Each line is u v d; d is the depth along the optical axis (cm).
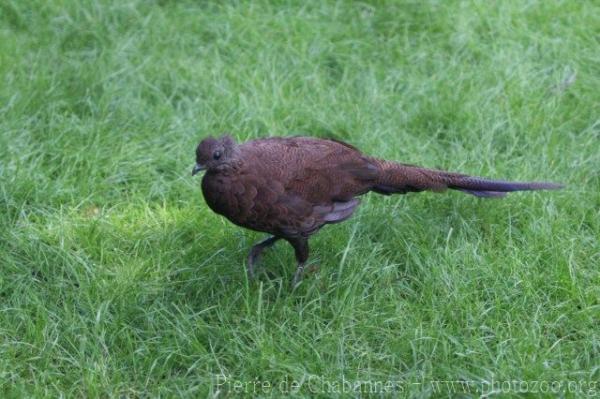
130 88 1188
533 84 1209
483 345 817
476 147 1088
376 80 1228
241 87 1209
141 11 1362
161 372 805
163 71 1223
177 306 865
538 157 1077
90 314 862
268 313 863
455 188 959
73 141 1097
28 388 786
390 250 944
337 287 883
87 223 978
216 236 959
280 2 1388
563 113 1147
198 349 820
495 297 876
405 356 820
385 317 863
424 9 1349
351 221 974
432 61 1263
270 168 853
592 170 1051
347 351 829
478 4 1352
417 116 1153
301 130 1138
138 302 877
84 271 916
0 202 991
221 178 845
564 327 850
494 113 1142
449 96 1168
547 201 992
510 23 1320
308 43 1295
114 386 786
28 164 1055
